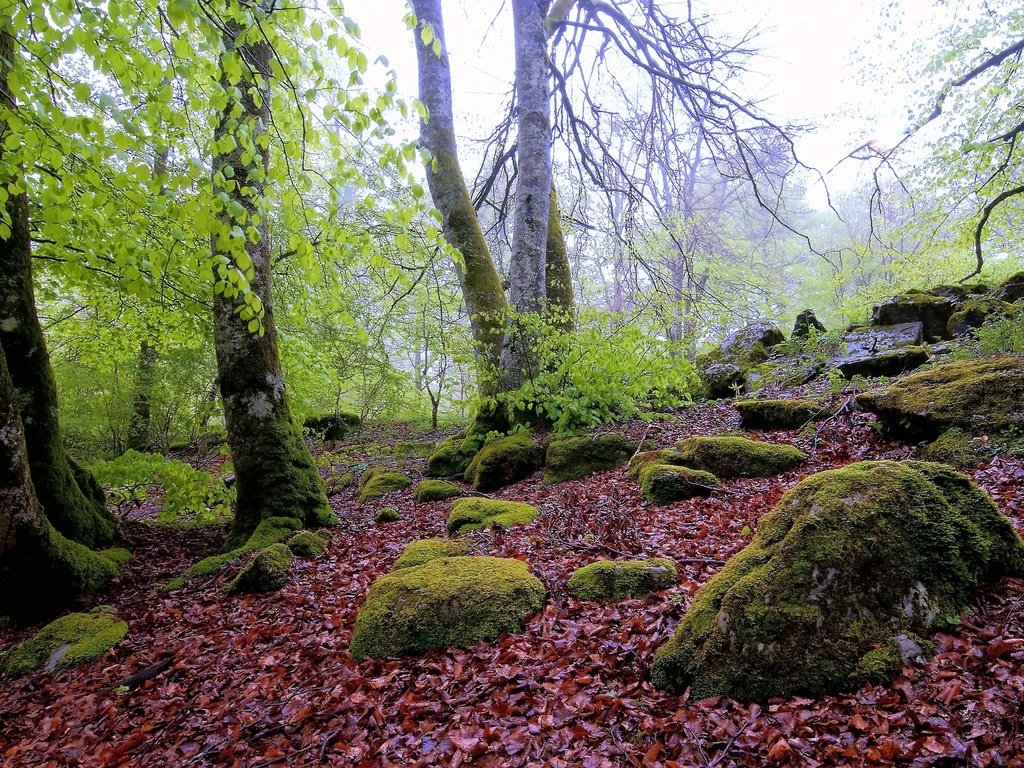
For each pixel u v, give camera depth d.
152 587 5.74
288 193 3.86
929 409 5.50
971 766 1.97
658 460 6.79
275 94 3.54
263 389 6.93
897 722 2.24
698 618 2.93
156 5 2.90
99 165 3.90
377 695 3.31
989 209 9.29
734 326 15.77
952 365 6.22
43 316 10.45
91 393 12.92
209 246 6.34
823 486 3.03
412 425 20.22
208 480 7.11
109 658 4.41
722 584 2.97
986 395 5.31
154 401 13.22
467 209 11.38
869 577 2.70
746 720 2.47
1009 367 5.59
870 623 2.61
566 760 2.52
